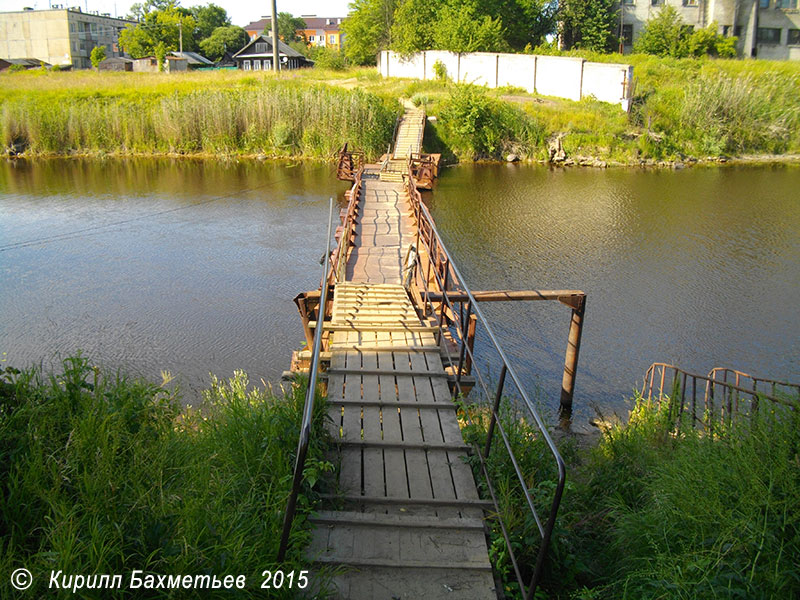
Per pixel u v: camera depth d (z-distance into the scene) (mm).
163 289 16062
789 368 11945
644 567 4508
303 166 35219
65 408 5148
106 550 3678
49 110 40062
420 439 5895
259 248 19781
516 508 4977
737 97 38250
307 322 9758
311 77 49062
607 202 25969
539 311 14656
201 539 3979
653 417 8367
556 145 36969
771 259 18500
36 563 3592
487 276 16953
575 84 41750
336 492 5070
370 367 7352
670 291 15922
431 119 38375
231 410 6238
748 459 4883
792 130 38562
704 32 50344
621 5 52625
